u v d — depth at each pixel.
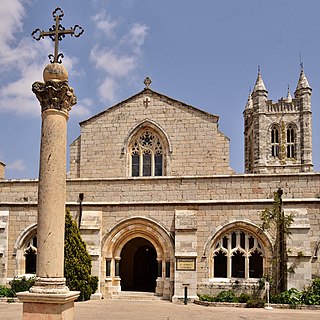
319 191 27.61
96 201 29.70
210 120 36.66
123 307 24.19
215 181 28.80
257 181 28.38
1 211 30.11
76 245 26.70
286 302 25.02
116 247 29.12
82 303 25.58
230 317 20.75
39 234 13.74
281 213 27.20
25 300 13.16
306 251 26.09
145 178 29.52
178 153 36.69
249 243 27.84
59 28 15.19
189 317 20.62
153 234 28.61
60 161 14.23
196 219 28.08
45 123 14.41
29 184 30.59
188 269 27.09
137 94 37.94
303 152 84.62
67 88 14.69
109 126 37.84
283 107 86.69
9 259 29.58
